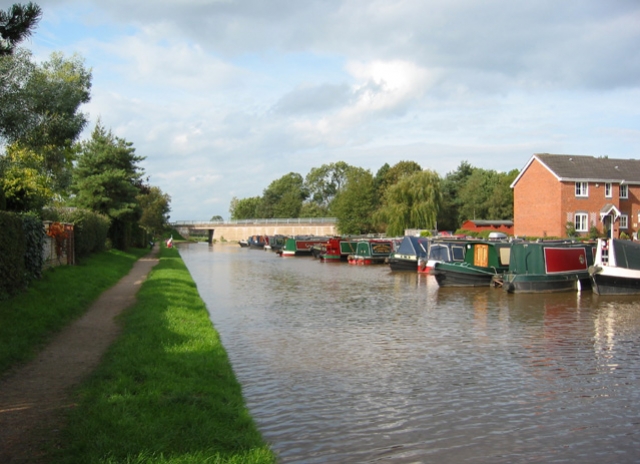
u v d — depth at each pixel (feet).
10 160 74.23
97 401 26.61
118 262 119.85
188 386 30.27
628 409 34.32
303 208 444.55
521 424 31.55
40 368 33.71
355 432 29.89
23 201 77.25
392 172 334.85
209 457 21.88
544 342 53.47
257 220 394.52
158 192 348.79
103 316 52.80
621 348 51.01
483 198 283.79
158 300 60.13
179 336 42.60
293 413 32.60
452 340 54.13
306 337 54.80
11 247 49.03
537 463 26.61
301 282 112.06
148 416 25.16
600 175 185.57
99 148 151.84
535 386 38.86
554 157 189.67
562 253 94.99
